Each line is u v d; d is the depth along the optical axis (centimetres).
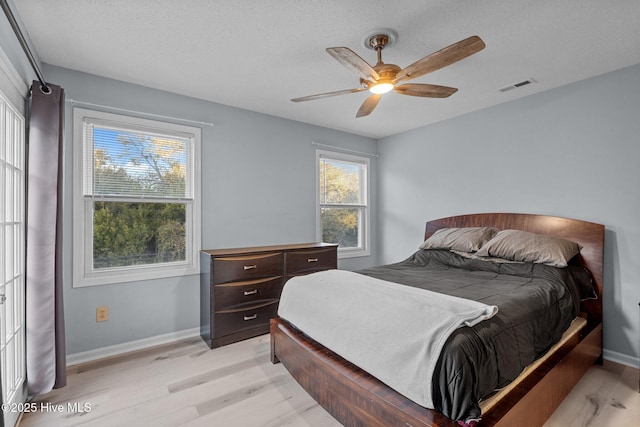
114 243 269
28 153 196
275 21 188
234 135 330
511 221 305
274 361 240
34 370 193
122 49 220
